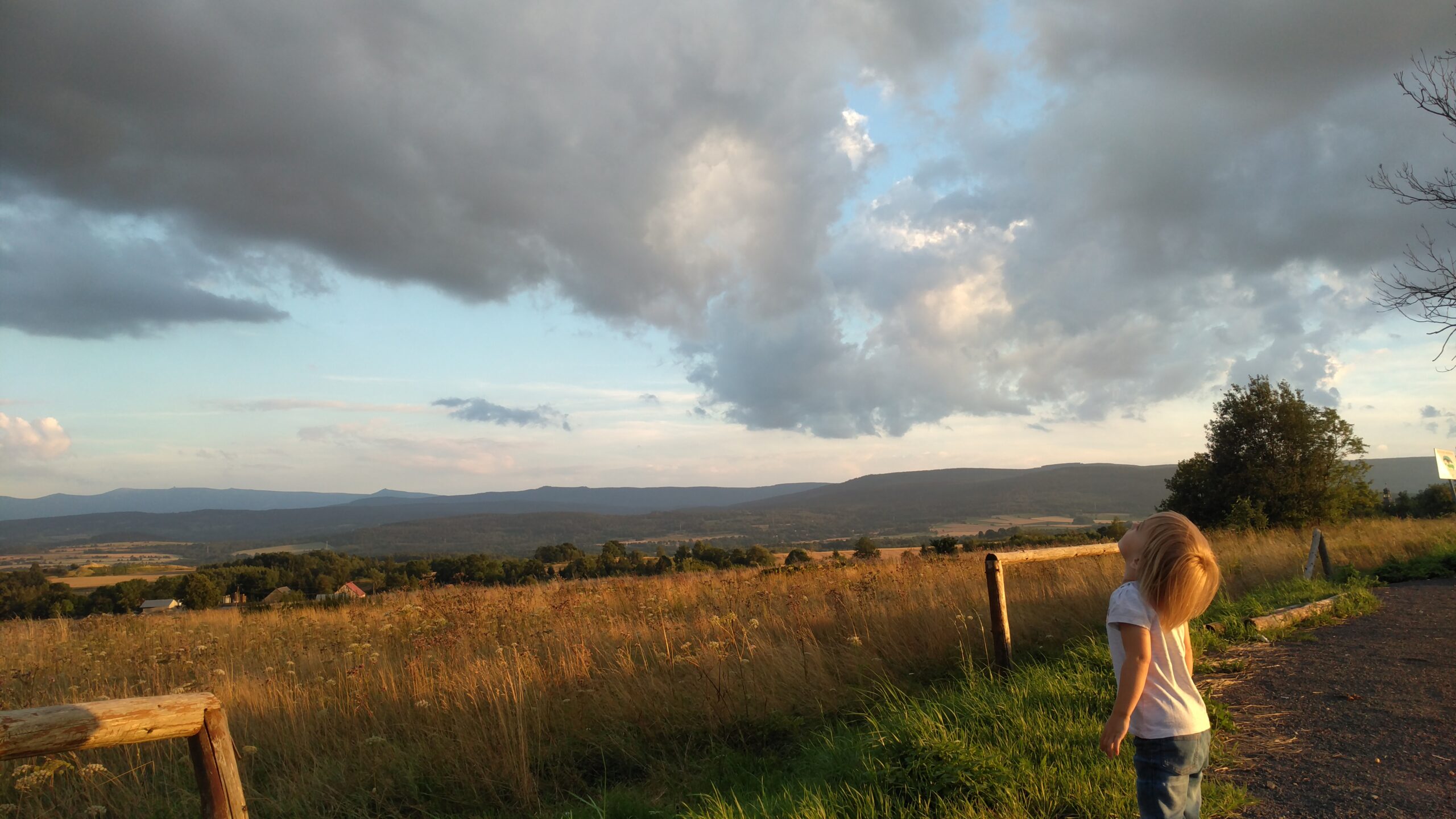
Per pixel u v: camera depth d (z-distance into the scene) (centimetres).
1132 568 279
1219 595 977
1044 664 679
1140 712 267
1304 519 2523
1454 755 437
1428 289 888
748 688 684
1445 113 859
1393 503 4122
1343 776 415
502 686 682
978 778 390
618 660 765
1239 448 2714
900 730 474
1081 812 365
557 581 2272
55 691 803
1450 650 701
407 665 770
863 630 832
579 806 545
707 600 1180
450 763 594
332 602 1728
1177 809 263
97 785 542
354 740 648
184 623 1485
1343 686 593
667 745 629
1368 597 959
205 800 246
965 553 1941
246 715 695
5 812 514
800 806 405
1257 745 475
